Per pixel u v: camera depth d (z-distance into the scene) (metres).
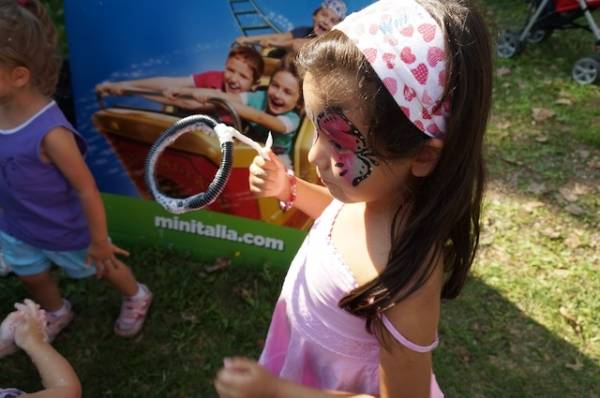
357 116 0.98
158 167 2.52
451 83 0.96
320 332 1.29
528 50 4.86
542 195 3.39
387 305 1.07
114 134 2.48
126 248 2.84
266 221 2.63
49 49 1.84
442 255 1.12
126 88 2.35
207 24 2.15
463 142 1.00
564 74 4.59
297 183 1.57
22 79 1.75
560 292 2.80
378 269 1.14
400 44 0.94
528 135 3.88
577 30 5.21
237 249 2.76
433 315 1.09
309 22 2.07
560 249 3.04
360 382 1.31
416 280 1.05
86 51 2.29
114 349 2.45
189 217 2.69
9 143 1.83
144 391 2.31
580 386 2.42
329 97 0.99
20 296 2.62
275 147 2.33
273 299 2.67
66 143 1.86
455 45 0.96
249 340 2.52
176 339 2.50
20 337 1.60
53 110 1.86
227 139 1.48
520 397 2.37
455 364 2.47
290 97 2.22
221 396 1.19
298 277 1.34
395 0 1.01
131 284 2.39
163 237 2.80
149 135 2.45
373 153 1.01
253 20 2.11
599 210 3.30
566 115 4.09
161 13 2.16
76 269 2.27
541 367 2.48
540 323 2.66
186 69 2.26
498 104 4.19
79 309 2.60
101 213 2.02
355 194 1.07
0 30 1.65
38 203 1.99
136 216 2.75
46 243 2.11
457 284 1.23
